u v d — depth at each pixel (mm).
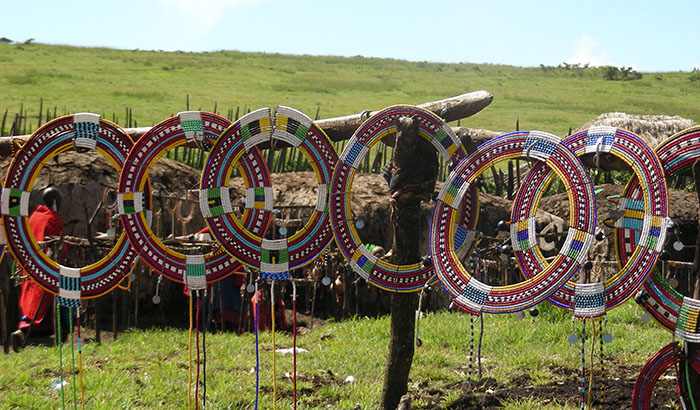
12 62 60906
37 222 9914
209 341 9984
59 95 44688
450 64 97688
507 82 75438
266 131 5797
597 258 12445
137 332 10445
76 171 11609
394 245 6324
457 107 7211
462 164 5742
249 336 10359
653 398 6902
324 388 7551
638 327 10398
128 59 71750
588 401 5734
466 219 5969
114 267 5980
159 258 5820
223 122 5820
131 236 5797
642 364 8328
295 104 49812
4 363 8469
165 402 7188
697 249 5145
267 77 65875
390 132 5992
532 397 6988
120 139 5918
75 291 5977
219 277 5867
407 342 6434
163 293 12023
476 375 8047
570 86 72875
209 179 5734
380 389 7527
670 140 5133
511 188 14742
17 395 7215
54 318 10086
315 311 12617
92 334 10492
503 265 10047
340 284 12008
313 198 12695
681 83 77062
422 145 6074
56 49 75750
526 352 8898
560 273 5262
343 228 5949
